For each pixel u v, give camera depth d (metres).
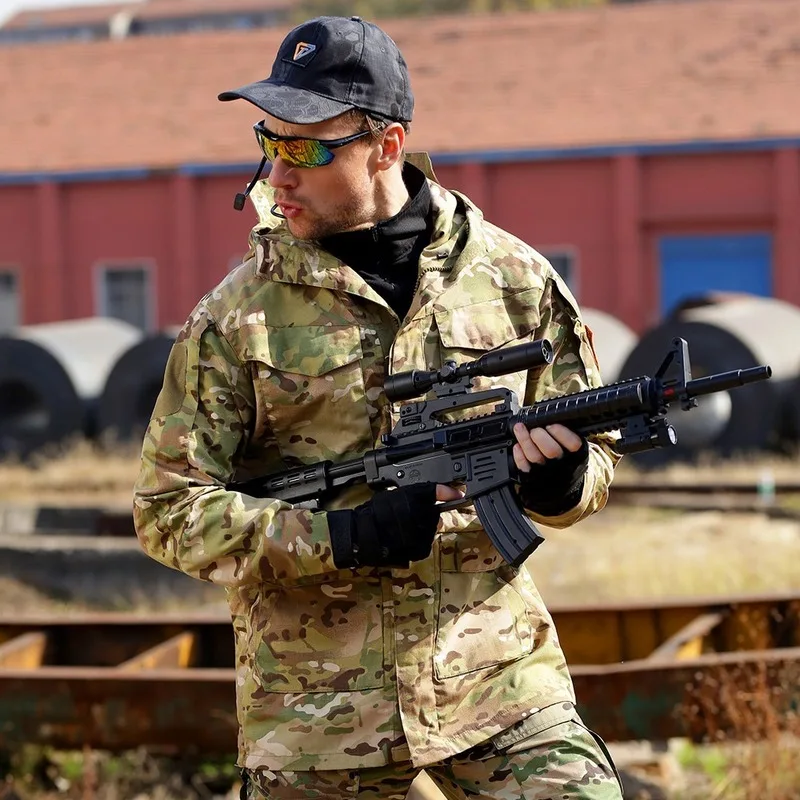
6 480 40.75
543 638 8.34
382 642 7.91
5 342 46.81
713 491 34.66
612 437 8.62
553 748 7.88
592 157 64.12
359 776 7.91
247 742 8.10
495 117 66.69
